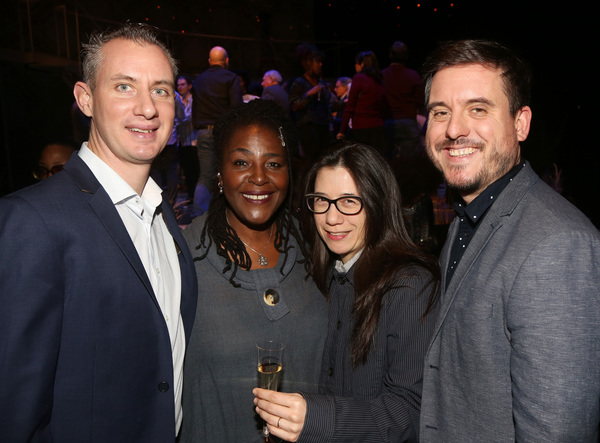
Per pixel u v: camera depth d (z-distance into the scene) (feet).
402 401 4.86
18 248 3.82
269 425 4.80
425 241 13.66
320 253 5.95
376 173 5.36
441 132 4.65
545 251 3.80
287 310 5.61
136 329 4.43
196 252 5.71
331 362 5.59
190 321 5.39
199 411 5.47
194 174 21.58
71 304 4.12
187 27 37.22
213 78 17.98
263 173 5.47
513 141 4.49
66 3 29.45
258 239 5.84
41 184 4.40
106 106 4.47
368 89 20.35
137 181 4.83
